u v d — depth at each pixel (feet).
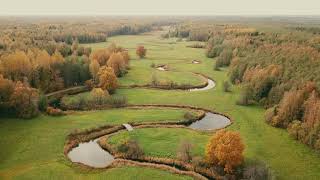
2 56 393.09
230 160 223.71
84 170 232.53
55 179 221.25
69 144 269.03
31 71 385.09
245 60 472.44
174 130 297.74
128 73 498.28
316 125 265.34
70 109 347.97
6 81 320.70
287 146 270.26
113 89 404.77
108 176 225.76
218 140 230.89
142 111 345.31
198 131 296.71
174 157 249.34
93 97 361.10
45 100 336.90
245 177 217.56
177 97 394.11
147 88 432.66
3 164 237.25
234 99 387.55
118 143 268.41
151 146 265.54
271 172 222.07
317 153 258.78
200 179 222.48
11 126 296.30
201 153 253.03
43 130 291.38
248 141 278.26
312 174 232.12
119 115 331.36
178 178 223.51
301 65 373.40
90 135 287.07
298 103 302.66
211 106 363.97
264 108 356.18
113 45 575.79
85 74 428.56
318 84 316.40
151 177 224.74
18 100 314.96
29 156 248.93
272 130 300.81
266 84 369.30
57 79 406.82
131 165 239.50
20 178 220.84
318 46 427.74
